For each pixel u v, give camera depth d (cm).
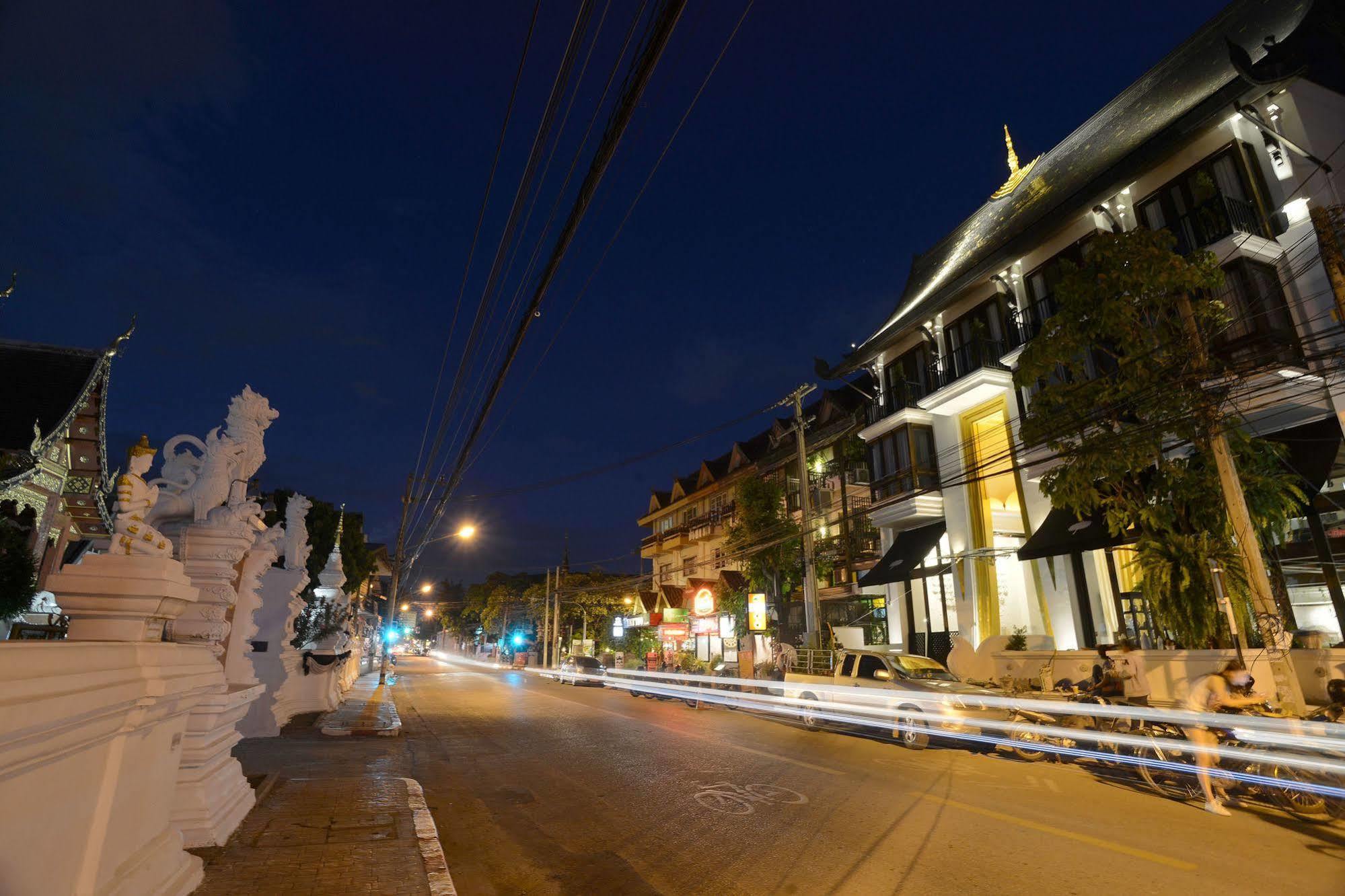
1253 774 796
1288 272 1454
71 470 1656
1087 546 1572
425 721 1681
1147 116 1912
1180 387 1130
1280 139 1470
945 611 2220
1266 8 1784
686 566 4434
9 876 252
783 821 721
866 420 2642
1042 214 1961
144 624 422
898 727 1272
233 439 812
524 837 677
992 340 2070
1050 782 905
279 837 575
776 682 1866
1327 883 528
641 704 2266
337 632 1769
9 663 248
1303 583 1362
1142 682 1047
